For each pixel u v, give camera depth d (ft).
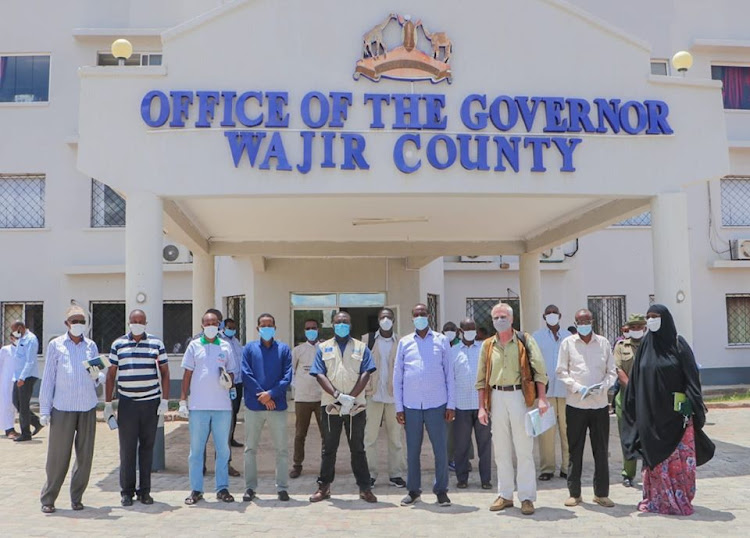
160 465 30.09
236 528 21.45
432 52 30.66
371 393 26.45
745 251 60.18
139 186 29.48
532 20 31.35
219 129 29.63
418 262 53.93
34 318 58.34
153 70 29.71
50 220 58.23
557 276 62.18
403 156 30.12
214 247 46.88
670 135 31.81
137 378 24.44
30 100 59.26
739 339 61.93
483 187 30.48
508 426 23.26
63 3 59.06
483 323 63.52
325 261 55.93
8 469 31.04
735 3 62.49
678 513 22.16
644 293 62.08
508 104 30.66
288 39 30.17
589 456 32.37
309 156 29.68
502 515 22.52
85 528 21.54
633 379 23.24
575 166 31.09
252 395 25.04
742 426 40.40
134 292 29.27
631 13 61.26
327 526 21.57
